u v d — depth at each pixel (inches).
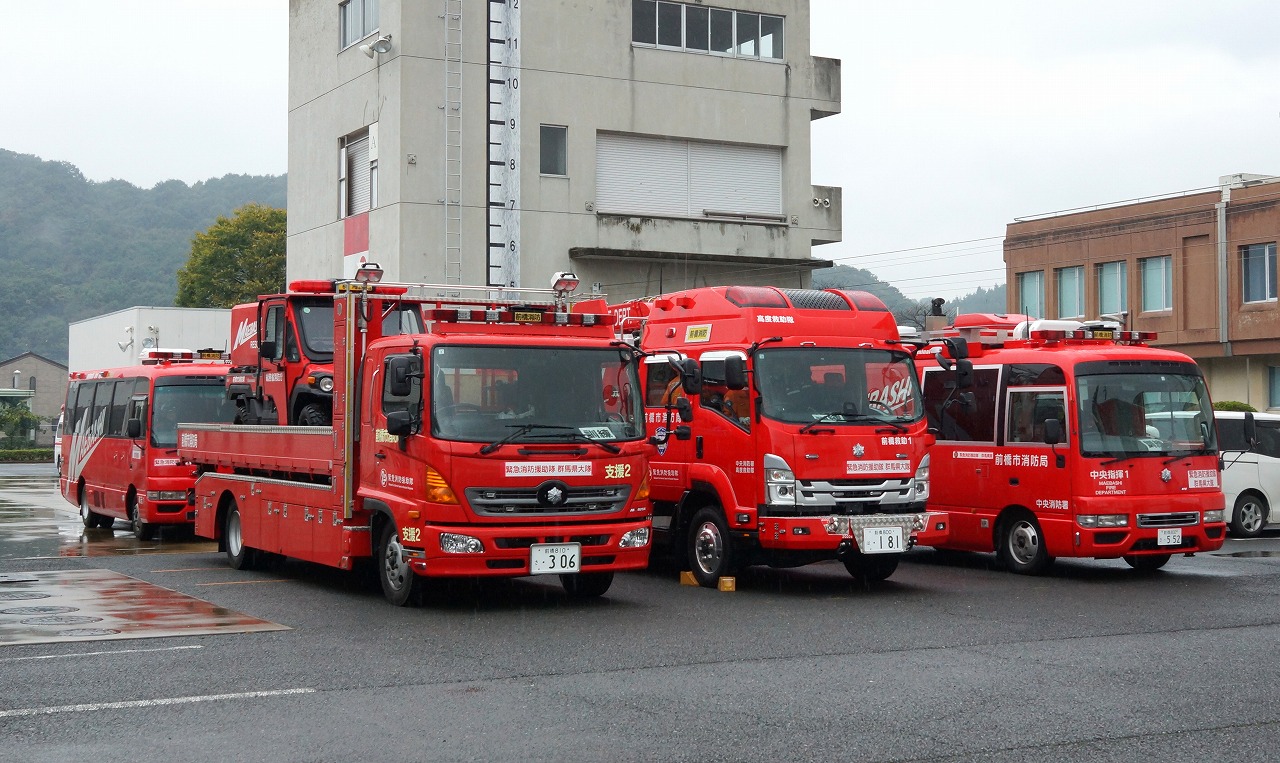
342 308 527.2
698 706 320.8
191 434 709.3
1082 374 600.7
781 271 1374.3
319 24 1317.7
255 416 675.4
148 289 7440.9
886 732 293.7
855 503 544.1
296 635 431.5
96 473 904.3
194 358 863.1
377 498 498.6
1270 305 1482.5
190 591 550.0
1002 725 300.8
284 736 289.1
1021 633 440.8
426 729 295.9
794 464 537.0
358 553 518.0
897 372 566.9
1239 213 1514.5
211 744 281.7
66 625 450.0
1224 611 496.1
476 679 355.6
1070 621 469.4
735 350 557.0
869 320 574.9
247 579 595.8
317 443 543.8
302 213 1350.9
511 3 1179.9
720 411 569.6
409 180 1176.8
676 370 537.0
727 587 563.5
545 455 474.9
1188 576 616.7
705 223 1318.9
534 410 481.7
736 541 564.1
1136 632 443.2
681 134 1311.5
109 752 274.8
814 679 356.2
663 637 430.6
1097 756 273.7
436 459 465.4
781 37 1375.5
